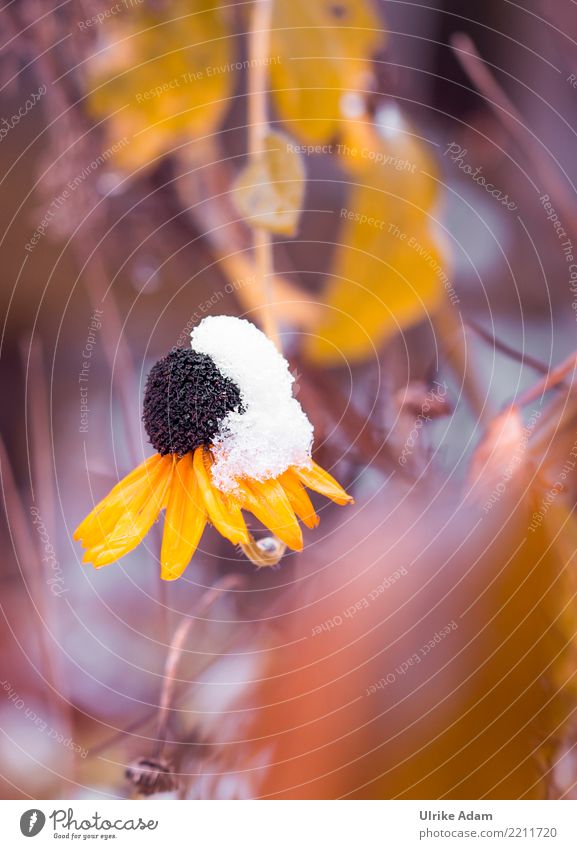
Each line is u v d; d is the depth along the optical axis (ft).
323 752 0.97
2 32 1.19
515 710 0.95
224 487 0.89
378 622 0.97
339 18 1.13
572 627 0.96
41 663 1.20
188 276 1.24
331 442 1.17
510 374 1.24
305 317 1.16
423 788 0.95
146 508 0.89
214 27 1.16
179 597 1.19
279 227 1.07
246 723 1.02
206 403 0.89
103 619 1.22
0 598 1.23
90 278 1.23
